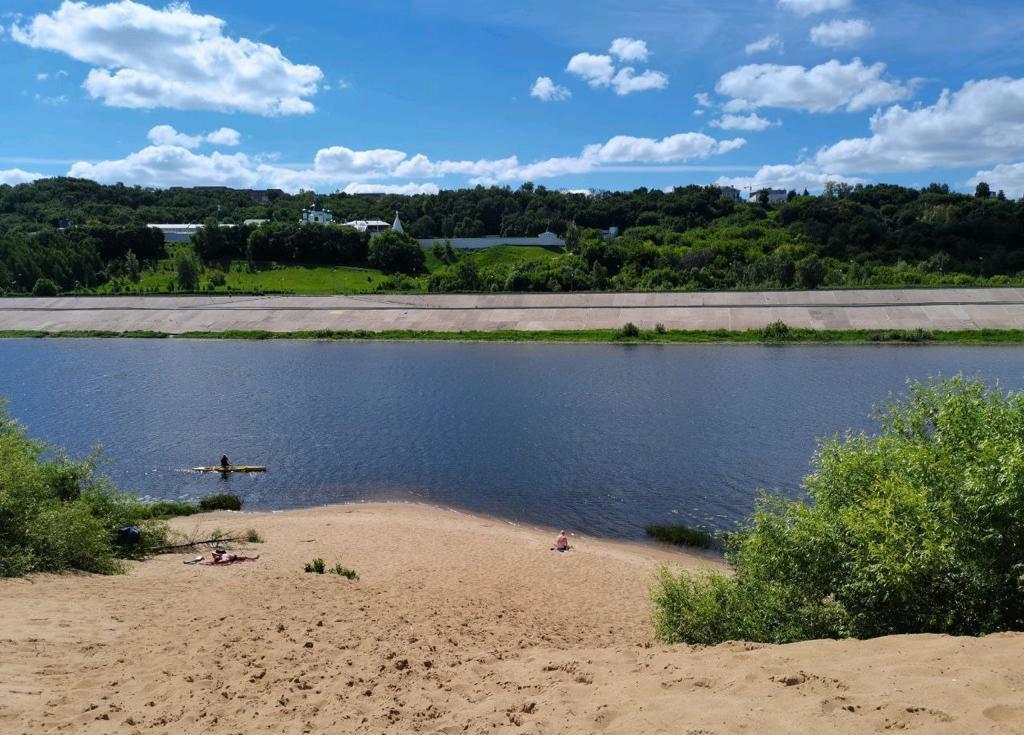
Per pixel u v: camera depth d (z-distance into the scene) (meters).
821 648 8.72
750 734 6.13
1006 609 10.17
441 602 18.28
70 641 11.68
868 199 183.25
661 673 8.54
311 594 17.59
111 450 43.69
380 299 112.81
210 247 157.25
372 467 40.22
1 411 25.83
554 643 14.01
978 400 13.57
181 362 80.06
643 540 29.08
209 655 11.16
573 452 42.28
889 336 83.56
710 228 169.88
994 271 124.31
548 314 102.00
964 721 5.79
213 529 28.69
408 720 8.11
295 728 8.11
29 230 181.12
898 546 10.74
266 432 48.06
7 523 18.62
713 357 77.00
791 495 33.50
